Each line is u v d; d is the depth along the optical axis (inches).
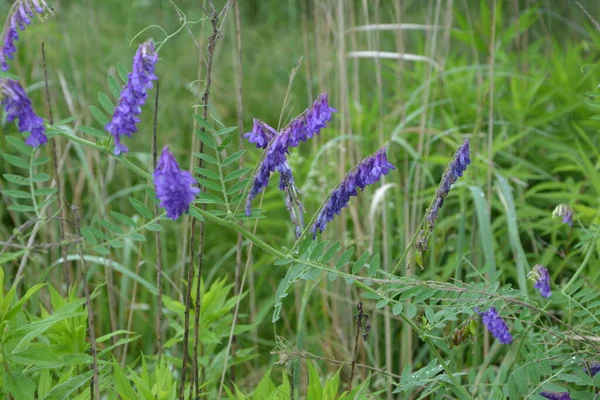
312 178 151.6
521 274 109.4
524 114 152.8
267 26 251.6
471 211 135.8
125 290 128.6
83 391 79.3
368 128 158.1
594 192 141.3
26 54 181.9
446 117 144.9
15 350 67.6
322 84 153.7
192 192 59.9
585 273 121.9
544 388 76.2
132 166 65.5
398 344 133.0
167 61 207.9
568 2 210.2
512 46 190.5
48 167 146.6
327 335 129.5
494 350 106.9
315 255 70.6
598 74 161.5
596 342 79.9
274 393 81.4
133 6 234.2
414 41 217.0
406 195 129.3
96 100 179.6
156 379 82.5
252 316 130.6
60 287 125.6
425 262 137.1
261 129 68.6
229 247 158.4
